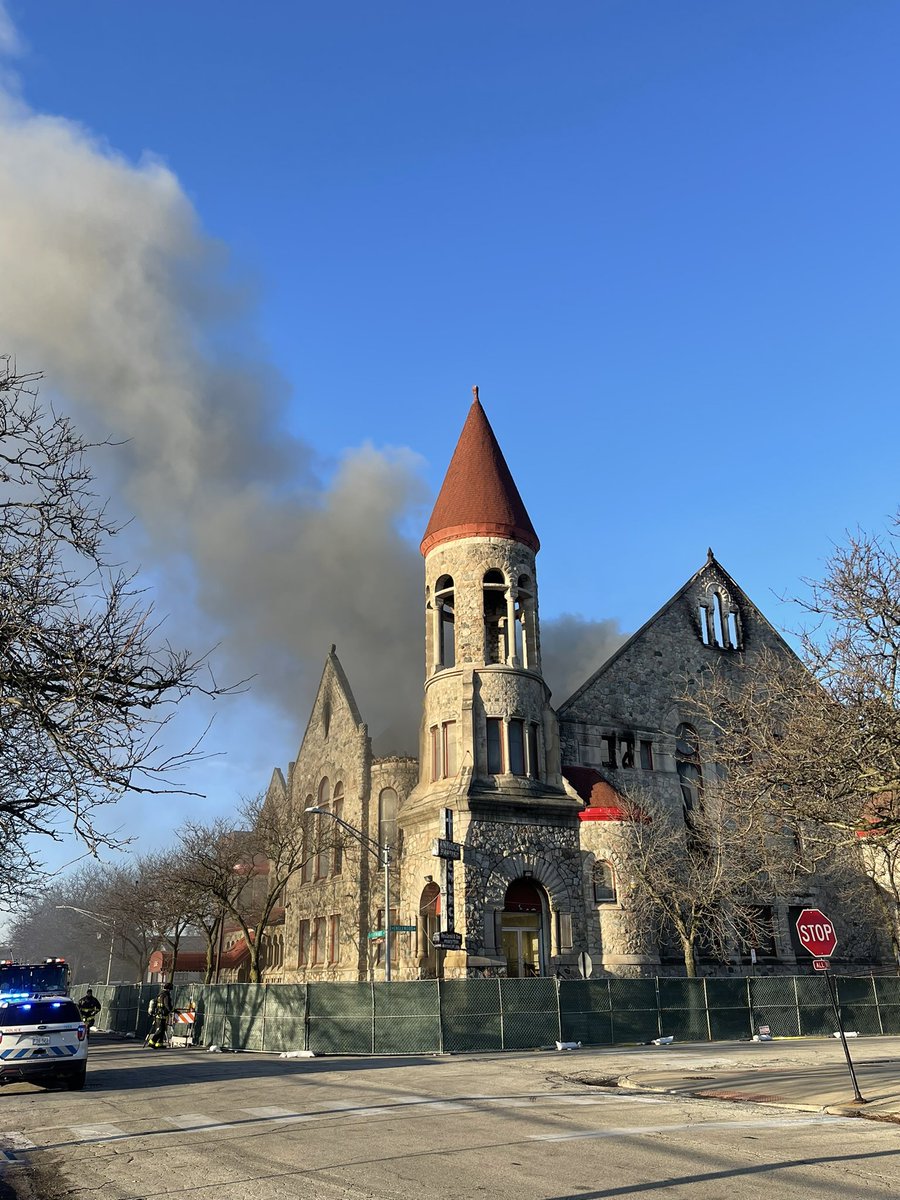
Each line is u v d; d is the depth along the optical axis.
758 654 53.03
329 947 50.56
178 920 63.97
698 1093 18.78
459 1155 12.62
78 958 129.38
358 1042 29.72
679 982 33.00
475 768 40.34
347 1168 11.90
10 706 9.81
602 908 40.06
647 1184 10.77
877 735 17.23
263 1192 10.68
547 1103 17.64
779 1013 34.50
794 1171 11.34
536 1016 30.42
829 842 19.80
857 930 49.16
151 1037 37.34
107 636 10.02
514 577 43.91
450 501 45.12
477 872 38.31
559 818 40.78
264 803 57.34
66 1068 21.53
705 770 48.44
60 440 11.08
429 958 40.19
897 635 18.77
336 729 53.53
